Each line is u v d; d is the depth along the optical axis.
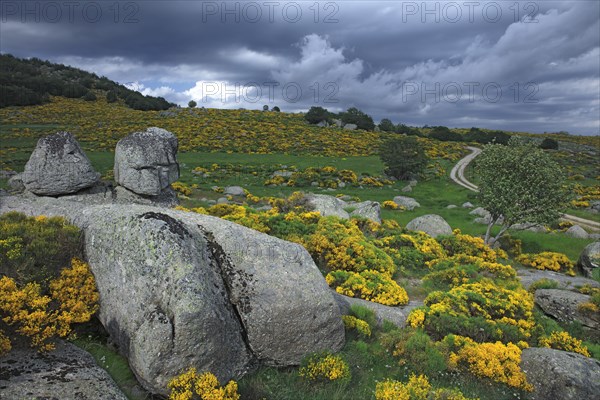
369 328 11.41
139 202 22.94
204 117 112.69
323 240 17.19
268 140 87.88
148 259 8.49
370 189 54.12
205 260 9.29
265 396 8.48
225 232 10.29
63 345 8.47
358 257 16.97
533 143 27.73
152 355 7.69
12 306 8.09
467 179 65.56
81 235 10.38
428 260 20.84
